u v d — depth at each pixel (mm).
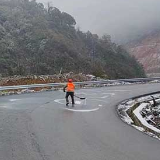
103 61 94625
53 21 118500
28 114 11297
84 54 96812
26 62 73438
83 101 16547
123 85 31250
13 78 29844
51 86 26797
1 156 5754
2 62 65000
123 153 6188
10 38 89125
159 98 19562
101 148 6551
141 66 114188
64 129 8562
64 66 74125
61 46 85875
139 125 9969
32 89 25859
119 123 9836
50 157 5750
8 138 7242
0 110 12273
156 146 6855
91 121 10117
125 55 114000
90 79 36594
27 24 101938
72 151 6230
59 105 14547
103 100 17281
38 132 8031
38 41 88625
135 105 15789
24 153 5984
